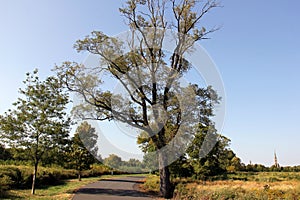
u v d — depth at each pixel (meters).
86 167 27.92
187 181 20.69
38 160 17.97
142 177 34.44
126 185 22.78
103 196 15.95
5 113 17.73
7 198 14.31
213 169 26.75
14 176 19.62
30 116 17.55
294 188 13.44
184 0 18.56
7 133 17.30
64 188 20.22
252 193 12.51
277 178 30.45
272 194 12.23
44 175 22.59
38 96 17.95
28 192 17.47
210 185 16.91
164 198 16.62
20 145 17.48
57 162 18.66
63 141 18.22
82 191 18.11
